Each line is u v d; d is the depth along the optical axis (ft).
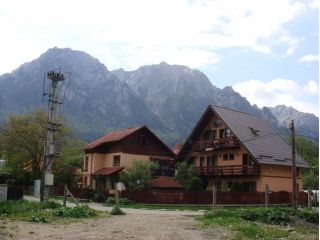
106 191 167.02
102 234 53.36
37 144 227.61
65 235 51.65
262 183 158.61
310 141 296.92
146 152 198.80
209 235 54.13
